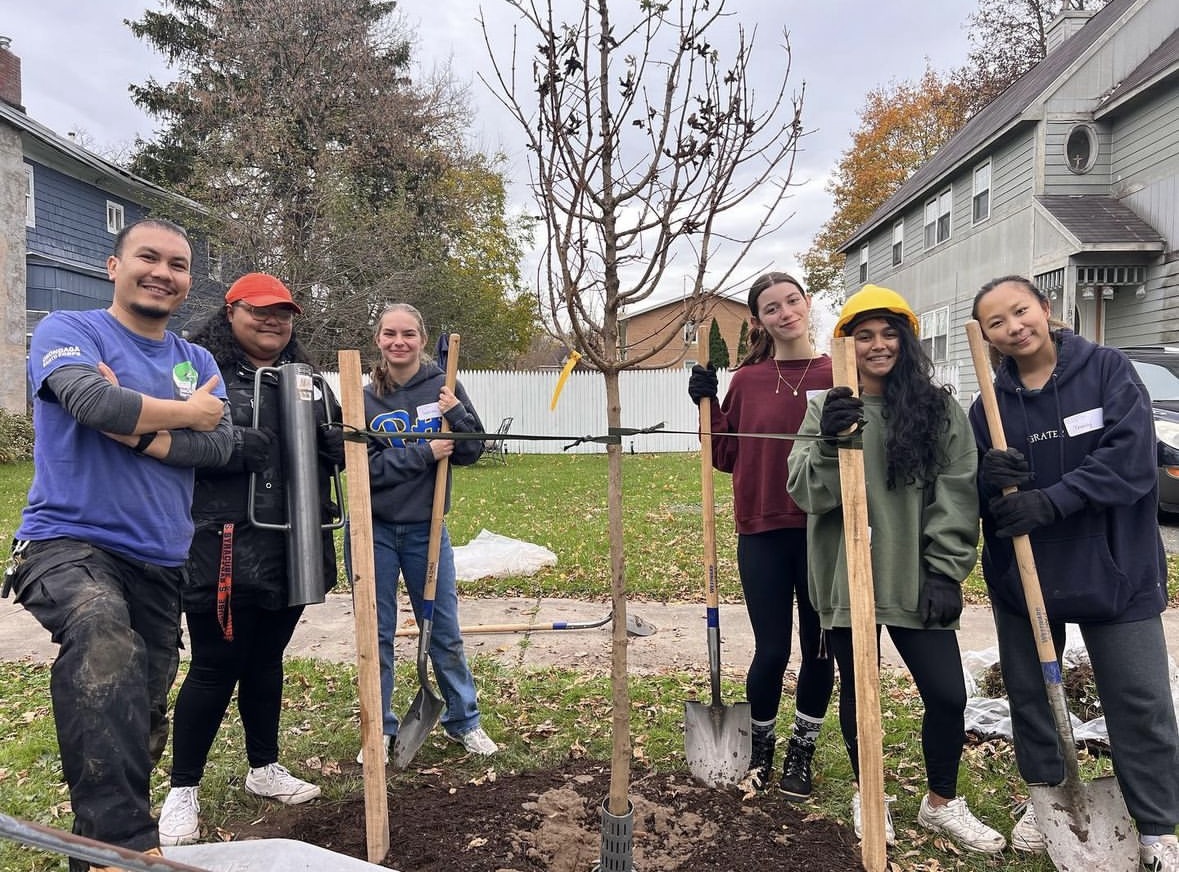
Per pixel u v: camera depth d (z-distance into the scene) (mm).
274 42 20250
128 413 2094
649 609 5711
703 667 4500
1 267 15422
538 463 17188
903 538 2535
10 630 5234
